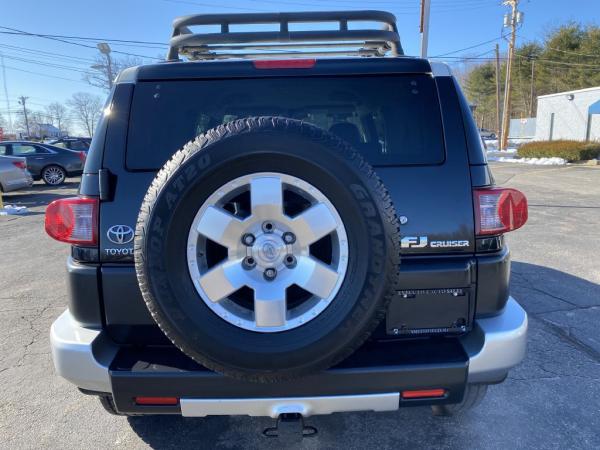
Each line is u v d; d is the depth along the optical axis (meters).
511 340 2.13
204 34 2.95
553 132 35.12
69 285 2.17
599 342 3.83
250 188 1.86
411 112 2.25
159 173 1.91
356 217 1.85
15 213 10.93
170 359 2.11
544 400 3.02
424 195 2.15
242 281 1.88
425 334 2.19
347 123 2.37
